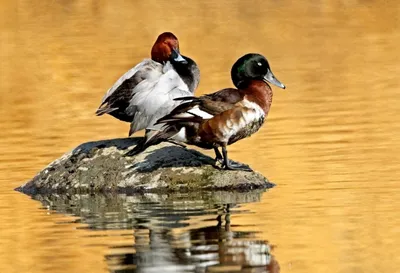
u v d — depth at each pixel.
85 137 17.91
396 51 26.41
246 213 12.17
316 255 10.23
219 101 13.31
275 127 17.89
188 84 14.48
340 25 30.52
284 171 14.50
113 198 13.55
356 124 17.89
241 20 31.27
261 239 10.88
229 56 26.66
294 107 19.89
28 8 33.03
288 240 10.82
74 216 12.45
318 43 28.09
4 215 12.70
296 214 12.03
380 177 13.86
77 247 10.86
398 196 12.76
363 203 12.45
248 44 28.28
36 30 30.42
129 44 28.28
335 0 33.56
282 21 30.91
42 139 17.88
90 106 21.16
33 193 14.08
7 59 27.16
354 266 9.83
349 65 24.78
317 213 12.05
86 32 30.14
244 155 15.66
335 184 13.56
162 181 13.67
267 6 32.94
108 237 11.23
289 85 22.62
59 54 27.38
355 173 14.16
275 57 26.38
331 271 9.66
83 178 14.02
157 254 10.34
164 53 15.18
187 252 10.40
